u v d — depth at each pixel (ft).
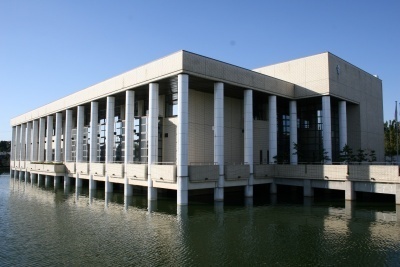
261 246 44.57
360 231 52.16
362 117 124.26
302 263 38.04
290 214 66.28
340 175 83.46
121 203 81.46
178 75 79.15
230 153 110.22
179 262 38.37
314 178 88.89
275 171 98.22
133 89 97.04
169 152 101.55
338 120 125.39
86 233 51.55
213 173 81.56
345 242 46.14
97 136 118.83
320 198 90.07
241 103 115.96
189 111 98.89
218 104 85.66
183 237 48.98
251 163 92.27
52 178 155.43
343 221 59.67
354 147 122.83
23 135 192.34
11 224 58.23
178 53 78.84
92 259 39.50
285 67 114.93
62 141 163.84
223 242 46.34
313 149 119.03
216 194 83.20
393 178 74.23
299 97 109.70
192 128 99.40
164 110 105.29
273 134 101.86
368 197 89.66
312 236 49.34
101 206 77.10
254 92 99.30
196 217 63.31
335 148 122.72
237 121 113.91
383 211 69.36
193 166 77.66
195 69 80.12
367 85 129.70
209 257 40.06
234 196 94.58
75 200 87.76
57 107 142.00
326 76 104.58
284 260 39.01
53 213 68.44
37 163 150.82
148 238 48.39
